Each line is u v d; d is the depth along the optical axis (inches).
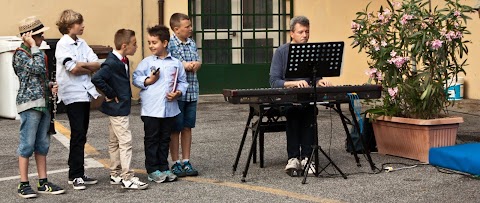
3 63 440.8
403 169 283.0
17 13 484.4
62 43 256.1
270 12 556.7
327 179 269.0
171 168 281.3
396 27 302.5
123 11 514.9
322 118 429.1
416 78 299.7
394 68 303.4
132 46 258.1
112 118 257.4
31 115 245.3
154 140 266.4
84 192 255.9
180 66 267.6
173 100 265.1
